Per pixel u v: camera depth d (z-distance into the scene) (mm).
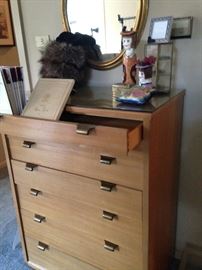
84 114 1025
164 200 1178
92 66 1438
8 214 2010
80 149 1034
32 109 1068
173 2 1151
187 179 1383
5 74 1074
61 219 1240
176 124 1188
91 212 1124
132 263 1101
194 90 1228
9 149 1261
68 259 1318
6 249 1661
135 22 1242
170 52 1172
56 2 1448
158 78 1184
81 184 1096
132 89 1028
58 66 1296
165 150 1085
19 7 1569
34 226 1372
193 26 1146
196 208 1407
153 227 1066
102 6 1315
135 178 958
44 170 1183
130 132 819
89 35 1392
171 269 1456
